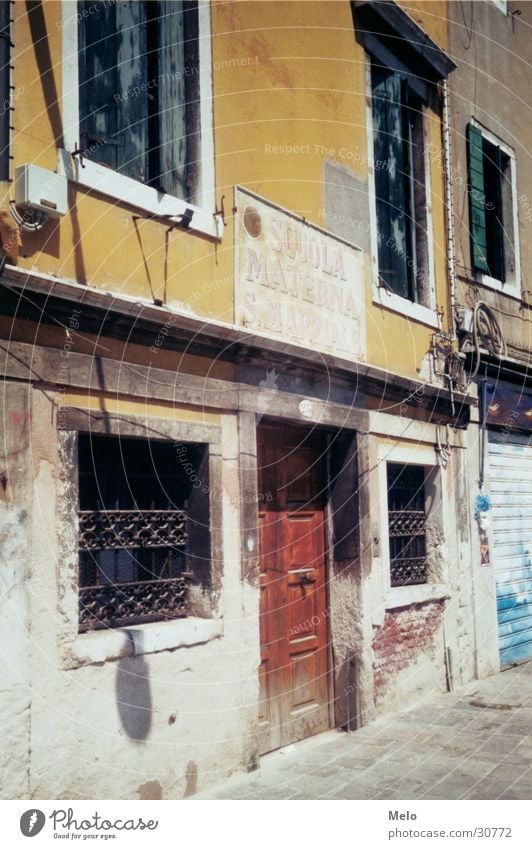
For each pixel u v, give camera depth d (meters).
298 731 6.01
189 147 5.25
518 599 9.20
